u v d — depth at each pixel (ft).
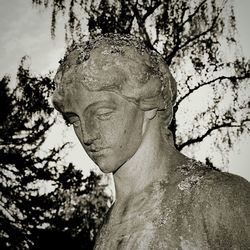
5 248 40.75
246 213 4.45
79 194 41.06
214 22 35.55
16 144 41.93
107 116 5.12
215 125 34.83
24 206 40.81
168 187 5.04
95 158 5.24
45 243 40.11
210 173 4.90
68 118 5.49
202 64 35.45
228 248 4.38
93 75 5.05
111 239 5.13
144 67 5.19
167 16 35.60
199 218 4.59
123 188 5.47
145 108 5.26
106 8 35.37
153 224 4.83
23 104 40.75
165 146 5.46
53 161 41.75
